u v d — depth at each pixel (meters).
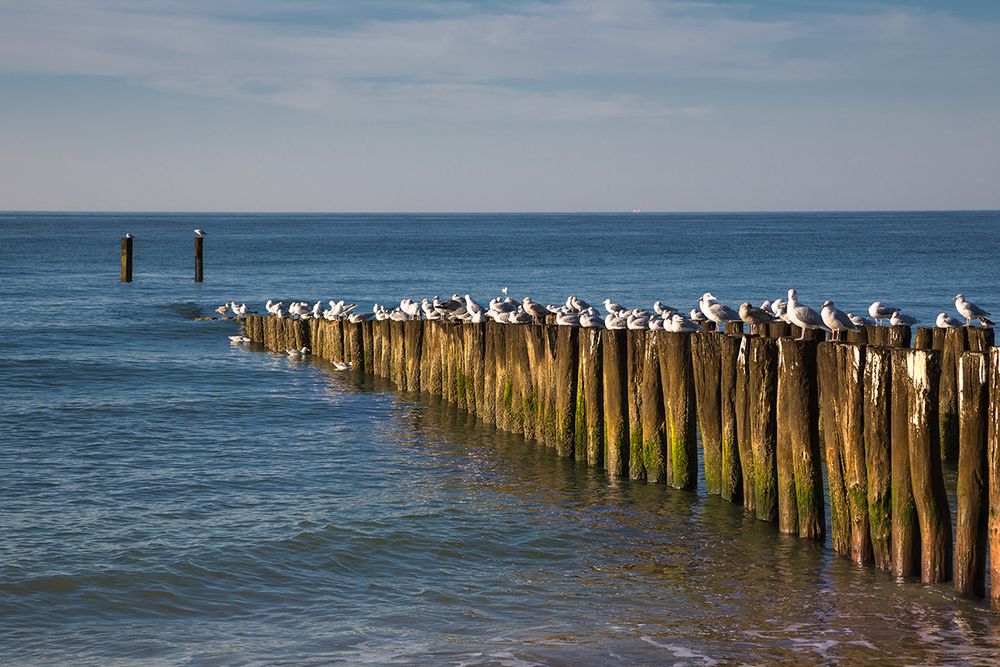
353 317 32.59
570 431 19.09
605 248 129.62
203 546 14.55
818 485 14.27
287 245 140.50
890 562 12.91
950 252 106.75
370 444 21.61
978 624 11.59
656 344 16.95
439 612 12.42
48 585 13.02
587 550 14.62
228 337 41.75
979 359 11.63
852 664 10.78
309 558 14.25
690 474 16.83
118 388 28.69
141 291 62.59
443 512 16.34
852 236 168.62
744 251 116.88
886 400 12.67
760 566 13.72
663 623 11.98
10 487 17.67
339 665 10.87
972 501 11.85
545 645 11.37
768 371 14.71
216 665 10.89
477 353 23.47
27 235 172.88
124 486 17.89
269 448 21.23
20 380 29.56
